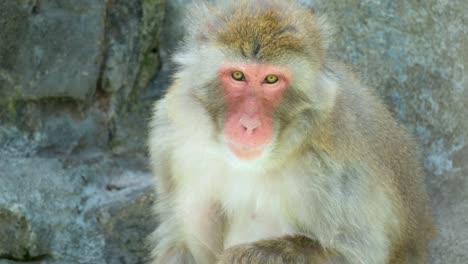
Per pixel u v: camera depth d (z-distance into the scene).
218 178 10.97
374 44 13.65
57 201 13.38
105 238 13.46
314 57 10.19
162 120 11.30
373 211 10.70
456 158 13.78
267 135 9.97
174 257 11.79
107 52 14.10
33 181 13.47
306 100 10.17
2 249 13.20
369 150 10.82
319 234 10.66
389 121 11.88
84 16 13.61
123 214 13.48
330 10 13.56
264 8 10.27
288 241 10.64
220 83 10.14
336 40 13.60
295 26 10.12
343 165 10.52
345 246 10.61
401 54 13.65
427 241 12.53
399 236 11.30
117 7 14.12
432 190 13.81
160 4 14.38
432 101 13.73
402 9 13.59
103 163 14.08
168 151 11.33
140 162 14.33
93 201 13.56
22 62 13.53
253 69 9.91
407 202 11.69
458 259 13.31
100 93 14.25
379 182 10.84
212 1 12.70
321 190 10.50
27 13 13.34
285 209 10.81
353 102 10.99
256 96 10.02
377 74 13.70
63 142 14.11
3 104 13.75
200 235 11.52
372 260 10.67
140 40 14.35
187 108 10.52
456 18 13.54
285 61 9.93
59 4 13.48
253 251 10.44
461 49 13.58
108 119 14.32
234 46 9.94
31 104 13.90
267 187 10.73
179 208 11.49
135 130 14.47
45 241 13.25
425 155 13.83
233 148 9.99
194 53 10.44
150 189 13.70
